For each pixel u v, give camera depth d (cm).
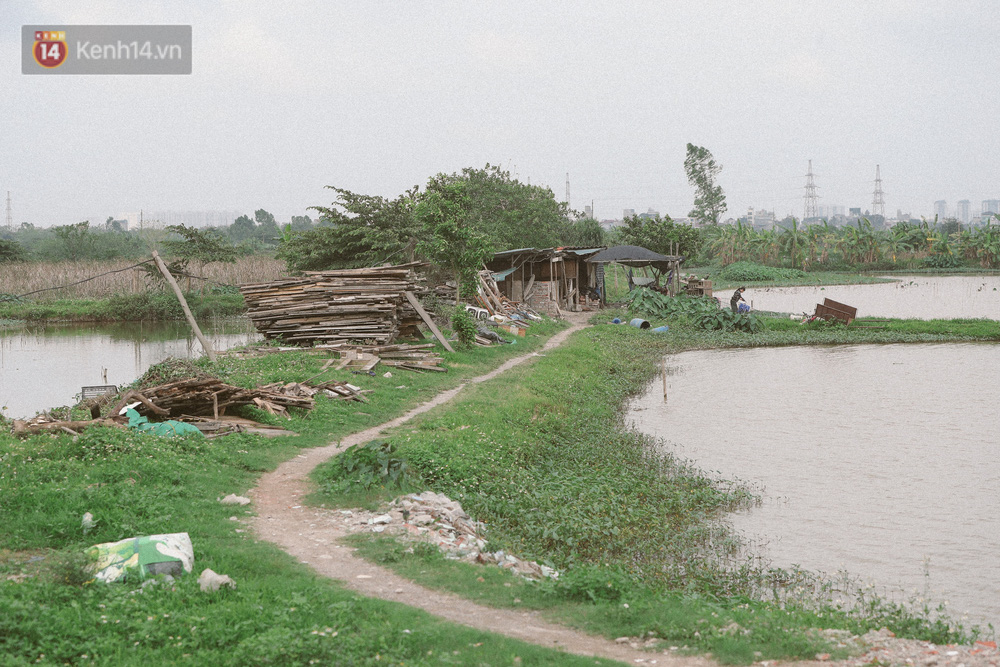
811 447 1973
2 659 650
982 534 1327
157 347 4066
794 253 11138
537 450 1866
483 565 1055
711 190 13750
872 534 1342
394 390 2328
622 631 830
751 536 1352
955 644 834
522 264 5122
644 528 1394
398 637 742
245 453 1544
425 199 3844
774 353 3881
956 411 2381
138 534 1020
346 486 1333
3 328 5338
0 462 1223
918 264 11269
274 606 802
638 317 5012
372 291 2992
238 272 7000
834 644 791
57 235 9550
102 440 1383
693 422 2309
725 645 777
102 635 715
